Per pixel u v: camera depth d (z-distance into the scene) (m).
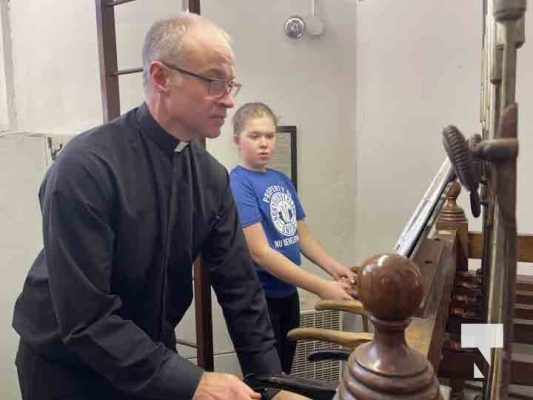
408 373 0.37
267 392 0.81
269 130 1.73
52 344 1.06
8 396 1.96
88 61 2.17
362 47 2.55
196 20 0.99
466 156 0.43
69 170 0.91
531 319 1.36
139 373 0.90
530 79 1.95
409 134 2.43
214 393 0.86
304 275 1.57
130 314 1.06
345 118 2.60
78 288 0.88
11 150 1.89
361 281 0.39
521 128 1.98
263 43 2.42
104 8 1.55
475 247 1.64
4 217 1.90
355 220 2.68
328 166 2.60
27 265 1.95
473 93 2.20
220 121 1.01
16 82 2.09
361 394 0.37
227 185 1.22
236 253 1.21
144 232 1.01
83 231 0.90
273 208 1.74
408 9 2.36
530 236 1.59
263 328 1.21
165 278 1.08
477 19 2.15
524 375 1.09
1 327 1.93
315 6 2.47
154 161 1.03
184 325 2.26
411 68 2.39
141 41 2.21
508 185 0.34
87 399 1.10
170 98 0.98
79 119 2.20
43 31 2.11
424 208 1.05
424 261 1.14
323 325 2.52
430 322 0.78
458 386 1.35
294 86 2.49
